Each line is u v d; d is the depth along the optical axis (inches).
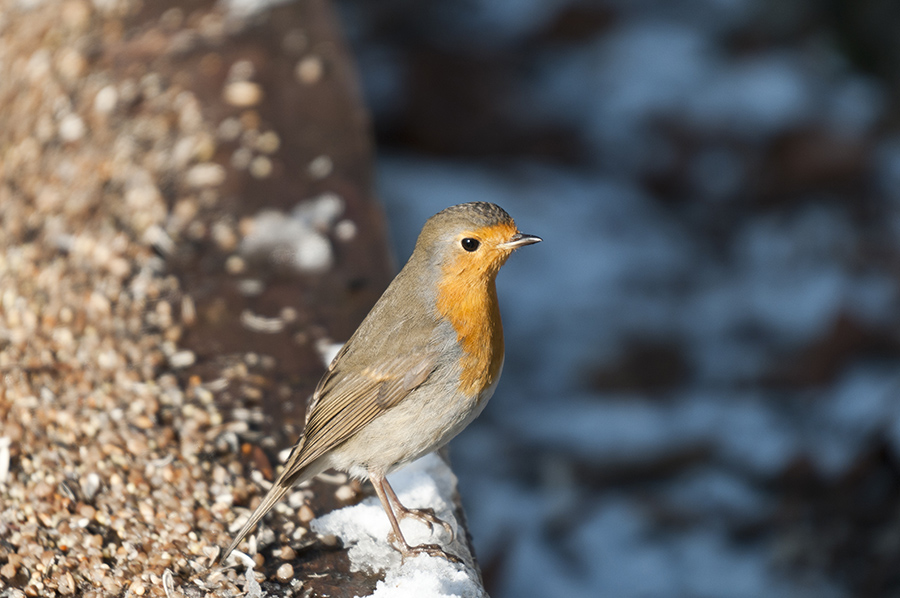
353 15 775.1
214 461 236.1
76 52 409.4
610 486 448.1
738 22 731.4
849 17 695.1
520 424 487.8
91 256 309.3
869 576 376.5
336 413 217.8
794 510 409.7
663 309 560.7
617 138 684.1
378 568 207.8
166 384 258.4
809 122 647.8
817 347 504.1
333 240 310.8
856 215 611.8
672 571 398.9
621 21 751.7
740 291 570.6
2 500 222.7
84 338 276.4
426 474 239.3
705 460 450.3
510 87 709.3
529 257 596.7
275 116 362.3
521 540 420.8
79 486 226.5
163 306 287.1
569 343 539.2
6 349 274.7
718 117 666.2
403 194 636.7
